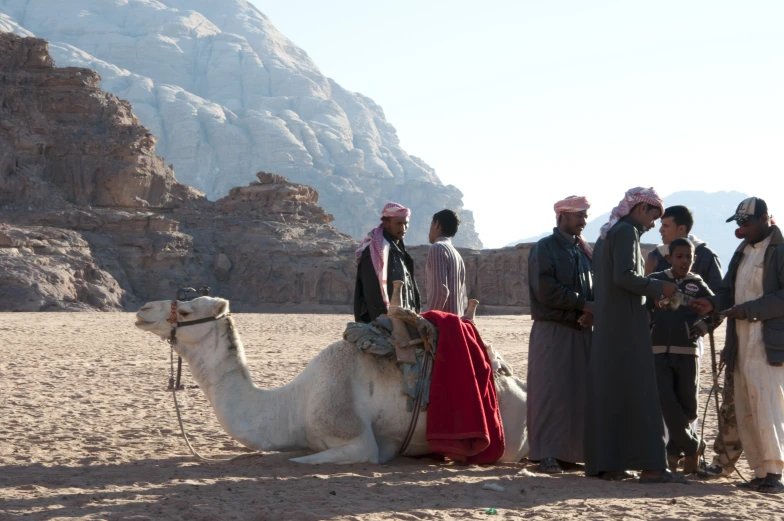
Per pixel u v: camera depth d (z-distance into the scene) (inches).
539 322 327.9
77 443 387.5
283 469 306.2
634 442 296.4
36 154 4133.9
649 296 295.9
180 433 419.5
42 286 3233.3
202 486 279.0
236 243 4274.1
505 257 3767.2
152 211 4357.8
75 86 4392.2
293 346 1236.5
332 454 312.5
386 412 319.3
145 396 578.9
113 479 293.1
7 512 241.3
